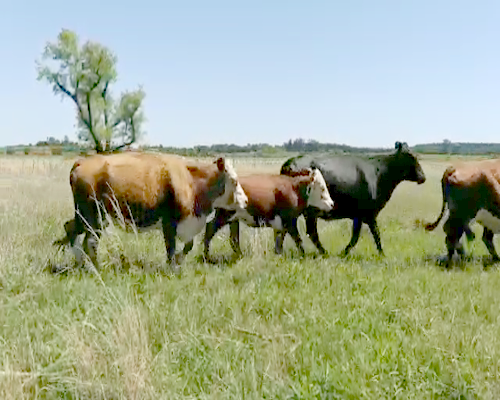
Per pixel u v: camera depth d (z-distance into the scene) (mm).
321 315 5465
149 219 8070
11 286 6539
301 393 3830
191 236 8406
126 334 4426
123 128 52062
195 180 8320
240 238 10094
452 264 8859
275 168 24359
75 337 4340
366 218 10219
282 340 4734
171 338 4785
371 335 4973
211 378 4137
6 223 9375
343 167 10258
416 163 10445
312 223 10148
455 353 4430
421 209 16703
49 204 12250
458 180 9109
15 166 25531
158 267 7859
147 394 3672
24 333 4723
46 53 48781
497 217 9094
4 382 3707
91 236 7758
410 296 6375
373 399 3760
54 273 7395
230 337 4867
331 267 8102
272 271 7660
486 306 5945
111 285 6367
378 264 8688
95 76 49719
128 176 7914
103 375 4055
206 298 5977
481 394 3768
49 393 3814
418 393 3832
